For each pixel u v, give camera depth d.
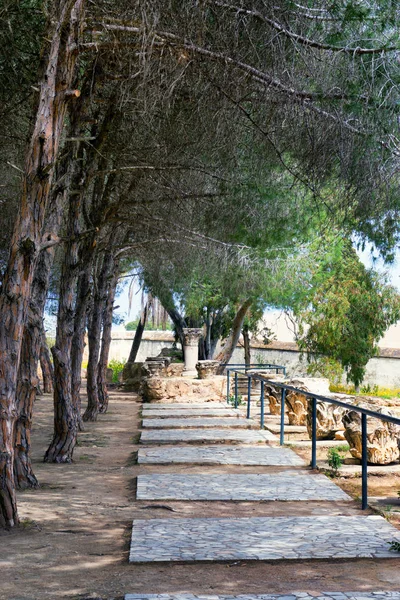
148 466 10.49
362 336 28.98
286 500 7.99
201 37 7.45
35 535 6.44
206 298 27.34
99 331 18.02
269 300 19.27
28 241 6.61
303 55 7.57
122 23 7.21
